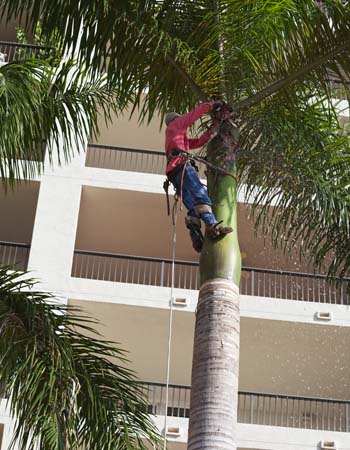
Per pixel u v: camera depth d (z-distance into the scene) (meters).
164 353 23.00
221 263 9.27
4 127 11.59
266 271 21.91
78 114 13.16
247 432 20.14
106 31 10.73
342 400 22.45
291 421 23.39
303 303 21.67
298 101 11.75
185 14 10.90
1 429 19.44
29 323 10.87
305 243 12.83
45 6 10.88
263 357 23.11
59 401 10.46
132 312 21.36
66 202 22.02
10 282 11.54
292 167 12.11
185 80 11.05
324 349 22.53
